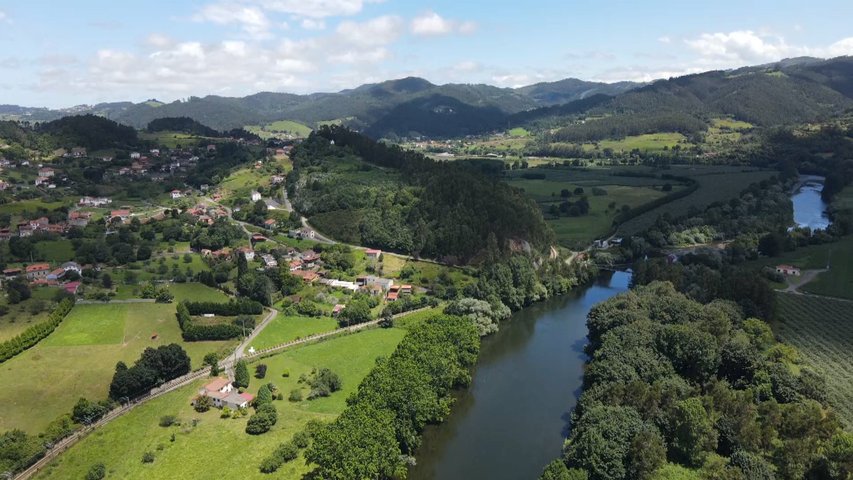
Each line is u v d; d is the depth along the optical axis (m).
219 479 100.50
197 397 127.56
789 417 102.88
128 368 135.75
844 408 114.00
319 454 94.38
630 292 171.88
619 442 97.50
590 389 120.62
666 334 133.62
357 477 91.81
